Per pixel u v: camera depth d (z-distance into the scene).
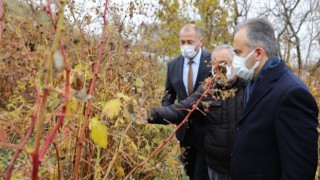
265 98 1.81
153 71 3.31
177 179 2.90
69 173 1.78
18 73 1.85
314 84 4.47
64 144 1.72
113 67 1.96
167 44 8.29
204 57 3.25
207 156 2.67
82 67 1.59
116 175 2.07
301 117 1.67
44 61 1.05
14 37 1.31
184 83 3.31
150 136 2.75
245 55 1.89
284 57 5.43
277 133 1.74
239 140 1.92
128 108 1.62
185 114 2.58
